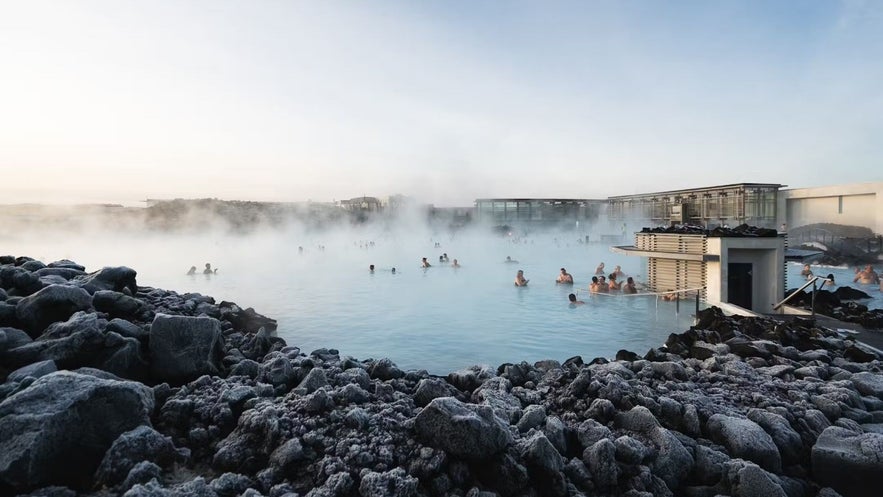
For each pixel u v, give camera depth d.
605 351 7.76
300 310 11.45
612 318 10.34
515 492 2.79
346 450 2.84
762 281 10.34
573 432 3.47
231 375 4.14
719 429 3.53
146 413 2.79
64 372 2.68
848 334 7.26
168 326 3.95
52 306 4.10
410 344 8.21
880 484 3.09
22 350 3.36
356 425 3.09
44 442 2.31
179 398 3.39
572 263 22.75
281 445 2.83
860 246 21.08
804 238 24.81
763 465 3.30
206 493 2.28
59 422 2.39
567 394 4.14
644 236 12.89
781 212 26.72
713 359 5.42
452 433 2.86
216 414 3.18
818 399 4.16
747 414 3.85
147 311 5.06
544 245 33.56
